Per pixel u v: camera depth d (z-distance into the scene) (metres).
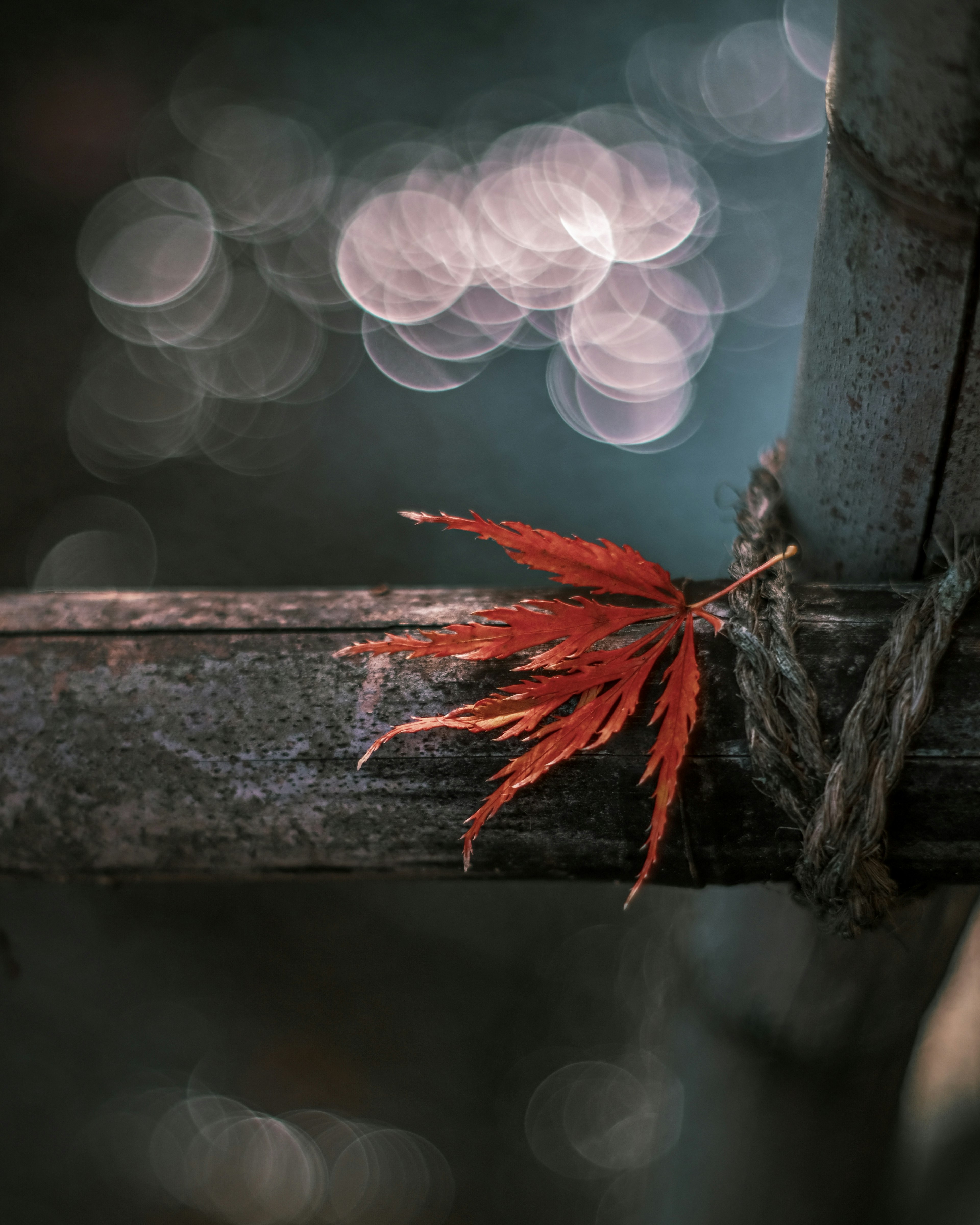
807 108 2.37
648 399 1.74
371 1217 1.09
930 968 0.52
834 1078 0.54
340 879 0.48
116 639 0.48
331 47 2.64
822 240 0.47
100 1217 1.10
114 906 1.35
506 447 1.71
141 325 1.98
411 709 0.47
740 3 2.61
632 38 2.59
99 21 2.59
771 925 0.52
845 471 0.48
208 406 1.81
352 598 0.49
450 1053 1.21
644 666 0.46
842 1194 0.57
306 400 1.83
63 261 2.08
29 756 0.48
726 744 0.46
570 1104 1.15
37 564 1.61
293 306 2.02
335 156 2.37
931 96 0.44
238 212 2.22
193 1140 1.15
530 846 0.47
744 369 1.81
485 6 2.63
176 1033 1.24
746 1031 0.54
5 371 1.89
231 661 0.48
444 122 2.41
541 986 1.26
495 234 2.14
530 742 0.47
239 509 1.66
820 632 0.47
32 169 2.27
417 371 1.85
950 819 0.46
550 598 0.48
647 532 1.54
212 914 1.35
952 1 0.44
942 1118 0.71
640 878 0.45
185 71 2.53
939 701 0.46
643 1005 1.13
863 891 0.46
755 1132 0.56
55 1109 1.17
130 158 2.32
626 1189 1.03
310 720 0.47
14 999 1.25
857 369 0.47
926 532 0.48
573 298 1.96
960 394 0.47
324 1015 1.25
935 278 0.46
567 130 2.34
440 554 1.58
